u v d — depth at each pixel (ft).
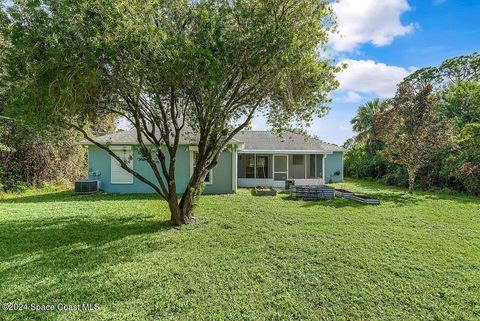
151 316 11.21
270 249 18.86
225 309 11.77
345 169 88.02
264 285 13.82
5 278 14.26
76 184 44.65
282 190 53.01
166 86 20.13
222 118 23.71
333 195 41.06
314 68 22.76
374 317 11.28
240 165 64.28
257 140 67.72
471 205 35.53
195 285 13.76
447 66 76.07
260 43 18.54
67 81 16.25
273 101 27.07
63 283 13.82
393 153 51.37
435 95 48.14
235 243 20.10
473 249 18.90
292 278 14.58
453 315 11.41
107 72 17.98
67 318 11.00
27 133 25.58
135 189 47.32
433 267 15.94
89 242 20.29
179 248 19.10
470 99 56.03
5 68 17.71
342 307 11.98
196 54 17.17
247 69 20.06
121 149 46.88
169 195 25.29
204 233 22.61
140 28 16.15
